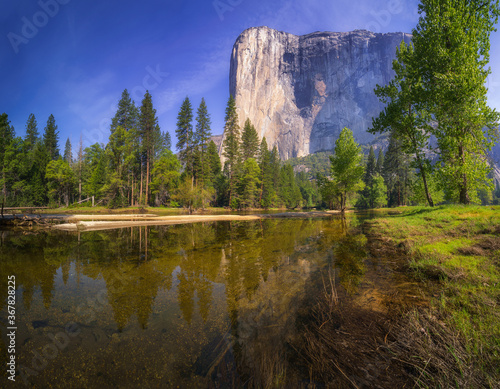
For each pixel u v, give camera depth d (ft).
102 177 126.21
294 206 224.74
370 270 19.93
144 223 63.87
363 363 8.59
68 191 140.87
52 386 8.11
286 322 12.05
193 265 23.44
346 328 11.07
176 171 142.72
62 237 40.63
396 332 10.36
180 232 46.78
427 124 47.21
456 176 41.34
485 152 39.37
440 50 40.06
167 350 10.06
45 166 133.18
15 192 124.88
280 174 214.48
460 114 38.65
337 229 48.11
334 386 7.44
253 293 16.17
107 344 10.57
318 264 22.84
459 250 19.31
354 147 87.66
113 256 27.20
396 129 52.29
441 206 43.09
